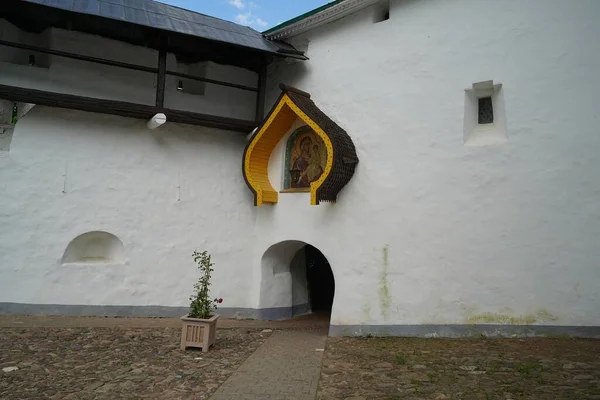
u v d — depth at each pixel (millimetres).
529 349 6516
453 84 8094
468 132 7969
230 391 5289
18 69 9031
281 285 11305
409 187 8398
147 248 9914
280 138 10609
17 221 8859
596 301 6656
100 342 7332
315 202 8594
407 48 8711
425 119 8344
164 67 9625
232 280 10758
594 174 6777
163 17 9648
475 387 5168
